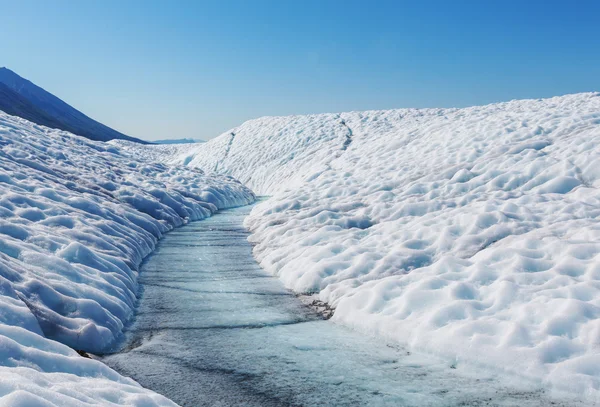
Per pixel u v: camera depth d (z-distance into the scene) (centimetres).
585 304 474
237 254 993
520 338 441
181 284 745
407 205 1104
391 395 389
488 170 1319
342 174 1781
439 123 2417
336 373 432
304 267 768
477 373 424
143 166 2195
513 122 1889
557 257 630
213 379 417
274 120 5209
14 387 226
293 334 535
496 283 567
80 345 449
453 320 498
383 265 707
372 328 534
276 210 1404
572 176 1146
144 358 460
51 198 965
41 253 583
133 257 846
